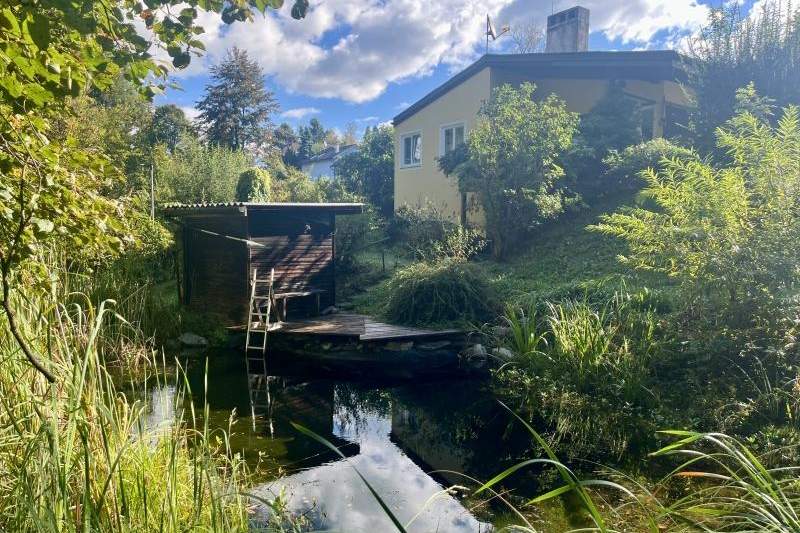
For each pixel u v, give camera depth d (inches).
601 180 457.1
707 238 188.9
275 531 96.3
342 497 140.1
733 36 395.5
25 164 76.2
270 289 319.3
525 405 213.9
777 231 179.0
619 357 209.9
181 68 76.5
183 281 369.4
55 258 136.3
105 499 79.7
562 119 412.2
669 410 181.3
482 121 445.4
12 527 73.5
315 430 195.3
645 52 462.9
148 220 336.8
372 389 253.4
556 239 429.7
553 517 124.6
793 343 161.5
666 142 427.8
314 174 1859.0
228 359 296.0
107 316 245.6
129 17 74.3
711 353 183.2
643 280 284.5
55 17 62.0
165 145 871.1
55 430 71.4
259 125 1608.0
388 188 813.9
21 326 90.8
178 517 86.9
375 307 379.9
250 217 336.8
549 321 247.9
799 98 358.9
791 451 136.6
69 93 66.6
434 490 144.8
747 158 200.2
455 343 294.4
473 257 448.5
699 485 134.0
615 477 144.9
